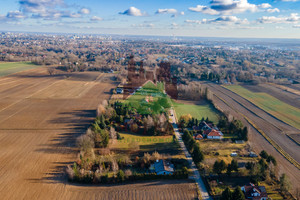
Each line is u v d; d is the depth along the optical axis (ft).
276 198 203.51
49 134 321.52
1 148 280.72
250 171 232.12
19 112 407.23
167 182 222.89
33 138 308.60
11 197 196.95
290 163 266.36
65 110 422.82
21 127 343.05
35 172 233.14
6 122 360.69
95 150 279.90
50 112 410.72
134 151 280.51
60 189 208.64
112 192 206.69
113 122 361.51
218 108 460.14
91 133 291.58
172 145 300.40
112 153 273.95
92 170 239.09
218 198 201.05
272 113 447.01
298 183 226.38
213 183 220.02
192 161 262.47
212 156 273.13
